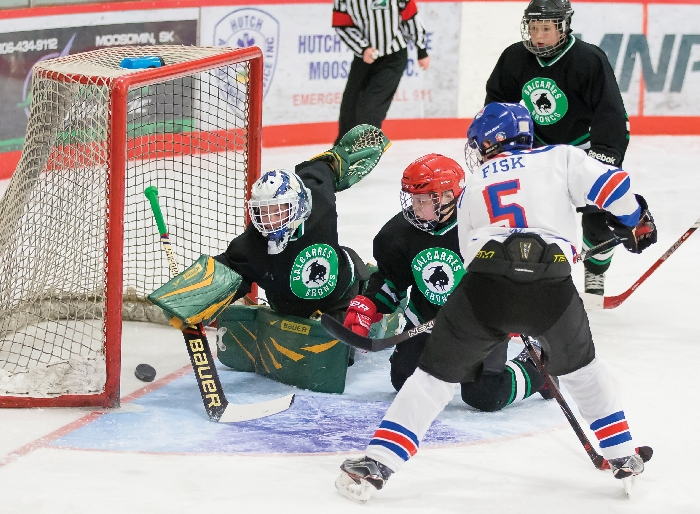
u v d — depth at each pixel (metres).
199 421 13.64
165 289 13.77
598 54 17.38
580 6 34.00
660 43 34.88
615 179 10.88
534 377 14.16
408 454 11.11
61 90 14.55
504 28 34.28
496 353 13.86
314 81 32.81
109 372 13.86
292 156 31.27
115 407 13.98
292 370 14.95
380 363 16.25
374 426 13.57
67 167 14.88
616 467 11.33
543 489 11.69
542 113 18.09
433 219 13.41
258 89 17.30
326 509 11.03
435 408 11.16
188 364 16.06
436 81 34.09
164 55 16.20
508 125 11.46
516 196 11.00
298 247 14.59
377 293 14.18
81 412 13.84
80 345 15.78
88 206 14.90
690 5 34.75
